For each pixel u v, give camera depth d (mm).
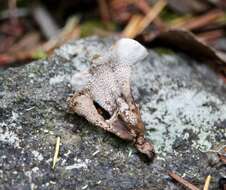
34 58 423
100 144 310
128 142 311
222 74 366
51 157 304
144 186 302
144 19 449
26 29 464
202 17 444
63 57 347
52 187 297
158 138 317
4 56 434
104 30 451
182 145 316
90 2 468
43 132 312
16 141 307
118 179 302
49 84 331
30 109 319
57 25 461
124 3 465
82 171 302
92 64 316
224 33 434
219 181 308
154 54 361
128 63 309
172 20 448
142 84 338
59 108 320
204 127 323
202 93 338
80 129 314
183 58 365
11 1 469
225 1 449
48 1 469
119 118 305
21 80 331
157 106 329
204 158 313
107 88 310
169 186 303
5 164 300
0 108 316
